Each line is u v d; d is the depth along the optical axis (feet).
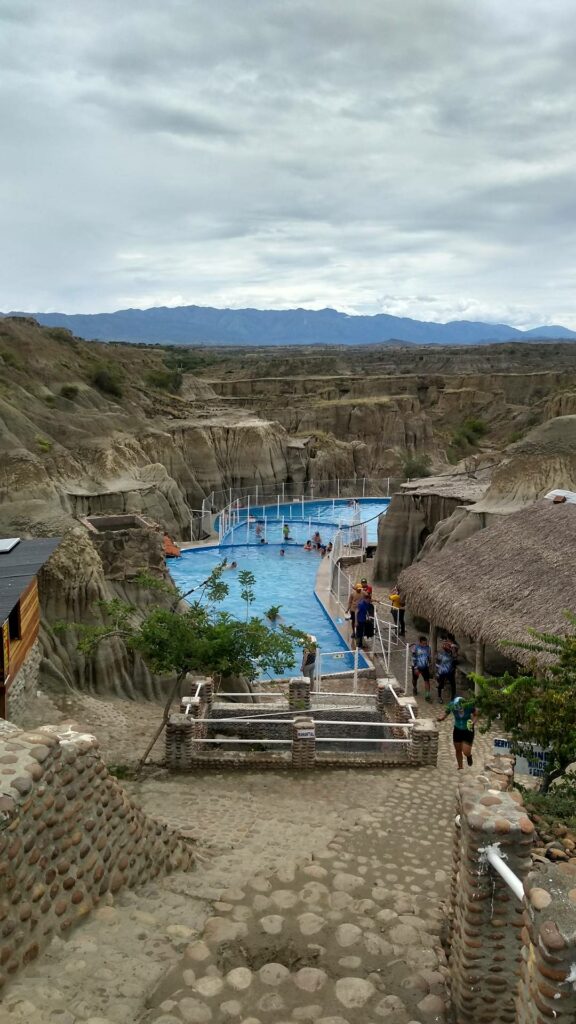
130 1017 22.65
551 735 39.65
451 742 63.72
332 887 32.58
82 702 66.18
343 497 244.22
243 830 42.04
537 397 378.73
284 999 24.14
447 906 30.04
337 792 51.31
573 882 18.95
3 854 23.15
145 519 152.87
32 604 64.95
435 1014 24.04
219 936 27.14
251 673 59.82
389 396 331.77
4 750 26.37
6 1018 21.53
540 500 92.99
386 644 98.22
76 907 26.89
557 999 17.19
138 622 81.61
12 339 235.40
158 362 345.10
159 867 32.35
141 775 54.08
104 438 184.03
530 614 69.46
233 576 148.87
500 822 23.02
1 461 114.01
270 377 429.79
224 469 230.68
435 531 116.88
